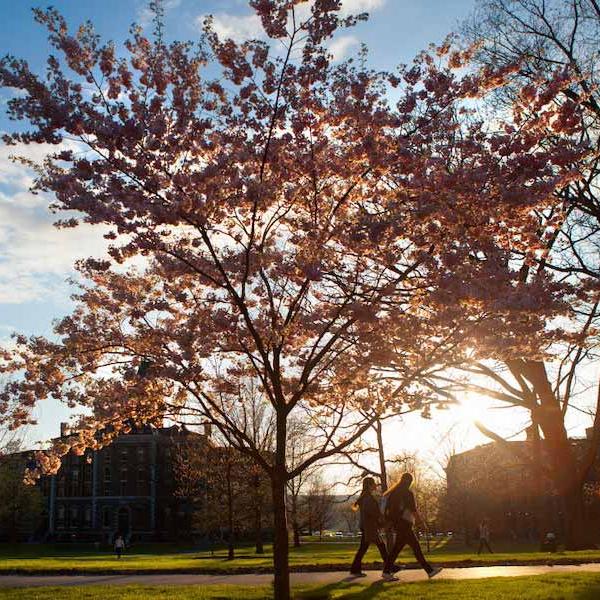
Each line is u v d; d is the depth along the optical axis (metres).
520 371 24.33
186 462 45.19
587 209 21.27
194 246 10.18
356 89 10.16
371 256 10.29
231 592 12.04
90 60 9.86
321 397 12.28
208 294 11.07
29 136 9.53
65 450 12.31
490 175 9.92
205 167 9.47
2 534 85.00
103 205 9.43
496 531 60.00
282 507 10.07
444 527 71.44
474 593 10.70
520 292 9.66
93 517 84.38
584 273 21.00
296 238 10.79
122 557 40.75
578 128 10.35
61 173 10.19
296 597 11.26
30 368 11.70
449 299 9.66
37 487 78.75
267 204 10.23
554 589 10.93
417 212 9.52
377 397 11.74
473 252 10.59
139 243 9.80
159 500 84.88
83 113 9.56
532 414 24.77
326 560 20.95
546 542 31.56
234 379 13.07
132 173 9.70
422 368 10.41
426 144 10.45
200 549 65.19
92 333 11.48
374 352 10.74
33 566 19.94
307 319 10.73
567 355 19.52
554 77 10.41
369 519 14.62
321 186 10.89
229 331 10.65
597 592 10.53
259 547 41.62
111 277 12.22
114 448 85.81
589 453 25.11
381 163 9.99
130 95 10.11
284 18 9.84
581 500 24.95
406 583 12.33
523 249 11.12
